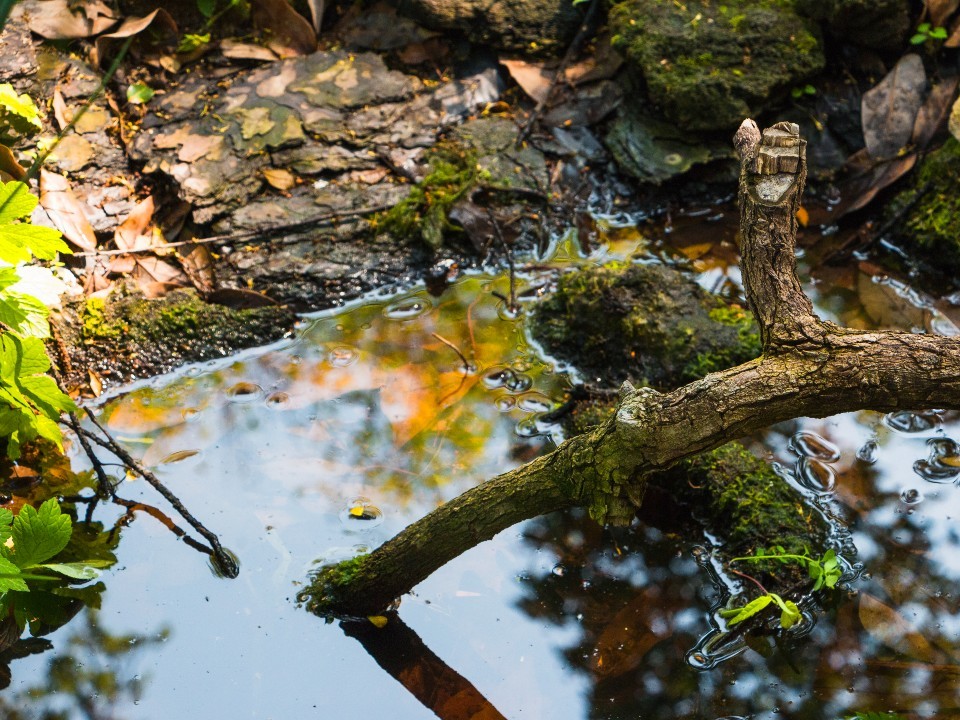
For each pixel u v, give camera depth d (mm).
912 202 3148
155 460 2434
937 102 3307
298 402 2605
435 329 2857
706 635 2074
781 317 1709
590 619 2109
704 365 2645
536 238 3129
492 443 2498
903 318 2885
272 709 1924
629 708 1932
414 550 1931
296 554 2211
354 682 1979
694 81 3230
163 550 2225
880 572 2193
